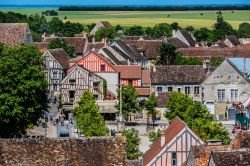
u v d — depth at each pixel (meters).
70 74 191.62
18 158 85.25
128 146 119.38
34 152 85.69
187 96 150.25
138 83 198.00
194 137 110.69
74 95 191.62
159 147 112.12
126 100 176.12
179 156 110.12
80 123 137.12
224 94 193.88
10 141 86.00
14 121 129.25
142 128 169.00
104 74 194.50
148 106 177.12
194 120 132.88
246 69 199.75
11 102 128.38
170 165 110.25
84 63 195.50
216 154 78.06
